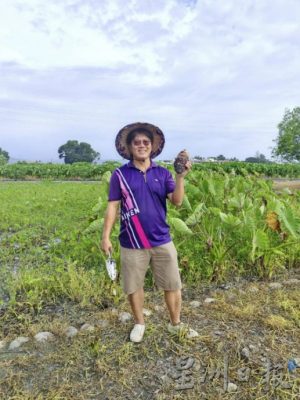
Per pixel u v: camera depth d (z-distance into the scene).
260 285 4.27
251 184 6.18
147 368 2.76
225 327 3.27
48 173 29.23
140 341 3.06
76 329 3.29
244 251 4.74
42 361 2.86
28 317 3.54
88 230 4.59
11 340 3.18
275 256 4.64
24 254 5.61
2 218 7.96
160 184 2.82
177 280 2.98
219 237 4.72
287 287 4.18
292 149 51.22
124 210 2.85
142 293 3.04
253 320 3.40
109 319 3.43
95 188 14.05
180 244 4.72
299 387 2.55
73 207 9.50
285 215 4.54
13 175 29.09
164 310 3.59
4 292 4.23
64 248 5.61
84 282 4.09
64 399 2.47
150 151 2.83
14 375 2.69
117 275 4.14
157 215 2.83
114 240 4.93
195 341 3.05
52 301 3.92
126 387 2.58
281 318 3.36
